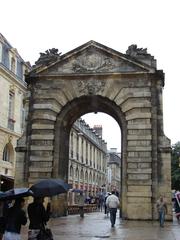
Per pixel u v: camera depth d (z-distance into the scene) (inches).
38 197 465.7
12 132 1678.2
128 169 1104.2
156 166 1099.3
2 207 555.8
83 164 2620.6
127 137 1129.4
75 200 2332.7
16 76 1713.8
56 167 1151.0
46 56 1224.8
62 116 1184.2
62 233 727.7
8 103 1653.5
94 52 1190.9
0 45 1560.0
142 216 1064.2
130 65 1170.0
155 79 1162.0
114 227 855.7
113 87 1163.9
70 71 1190.9
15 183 1151.0
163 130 1126.4
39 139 1164.5
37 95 1195.9
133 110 1143.6
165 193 1079.0
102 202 1919.3
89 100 1185.4
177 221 1116.5
